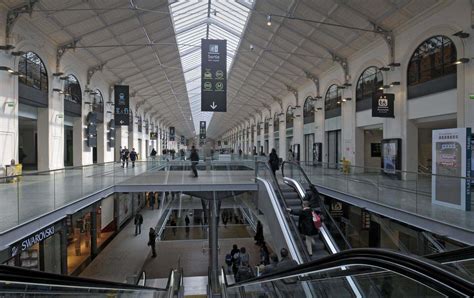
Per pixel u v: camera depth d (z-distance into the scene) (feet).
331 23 56.18
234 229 77.87
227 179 48.16
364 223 42.27
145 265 53.31
